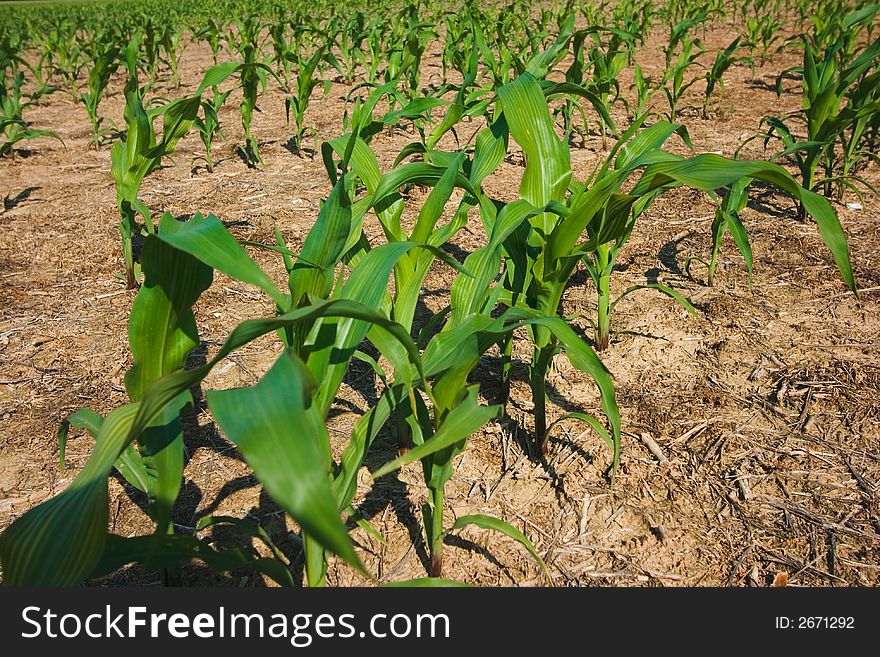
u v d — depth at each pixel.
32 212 4.70
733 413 2.55
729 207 3.18
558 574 1.94
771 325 3.11
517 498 2.21
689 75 8.55
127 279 3.60
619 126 6.37
